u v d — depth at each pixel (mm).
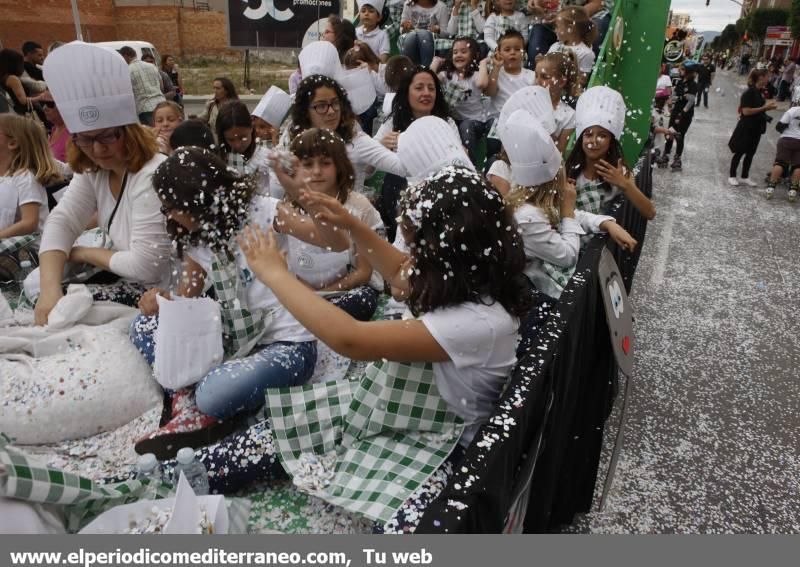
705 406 3275
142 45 11414
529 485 1720
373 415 1670
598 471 2752
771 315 4395
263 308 2221
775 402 3318
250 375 1982
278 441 1820
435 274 1441
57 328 2291
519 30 5590
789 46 37219
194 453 1846
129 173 2479
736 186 8523
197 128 3104
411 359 1459
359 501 1549
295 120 3420
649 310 4461
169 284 2551
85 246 2725
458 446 1657
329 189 2551
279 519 1776
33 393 1971
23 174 3197
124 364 2139
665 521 2449
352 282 2688
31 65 8531
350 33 5480
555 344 1696
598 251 2545
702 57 21156
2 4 17188
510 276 1485
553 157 2404
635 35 4965
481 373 1530
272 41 9352
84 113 2230
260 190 2811
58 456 1945
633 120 5125
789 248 5887
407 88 3920
